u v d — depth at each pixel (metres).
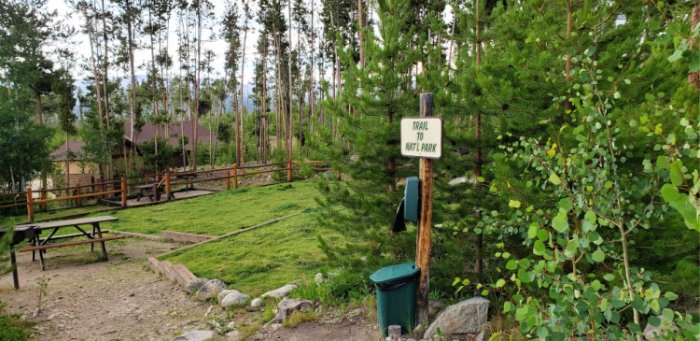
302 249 8.82
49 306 6.53
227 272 7.65
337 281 5.80
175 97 60.03
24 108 18.53
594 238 2.12
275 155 24.91
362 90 5.47
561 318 2.20
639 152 3.22
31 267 8.97
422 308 4.44
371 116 5.56
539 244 2.19
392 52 5.23
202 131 48.88
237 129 33.81
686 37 1.66
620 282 2.91
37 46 24.84
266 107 45.56
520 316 2.32
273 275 7.35
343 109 5.59
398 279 4.32
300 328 4.99
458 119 5.23
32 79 21.62
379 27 5.48
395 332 4.29
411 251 5.37
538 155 3.27
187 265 8.23
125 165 24.22
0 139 16.62
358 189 5.68
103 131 22.36
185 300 6.60
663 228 3.39
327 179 5.82
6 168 17.31
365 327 4.82
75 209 16.33
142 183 21.89
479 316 4.16
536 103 4.13
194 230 11.73
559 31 4.20
